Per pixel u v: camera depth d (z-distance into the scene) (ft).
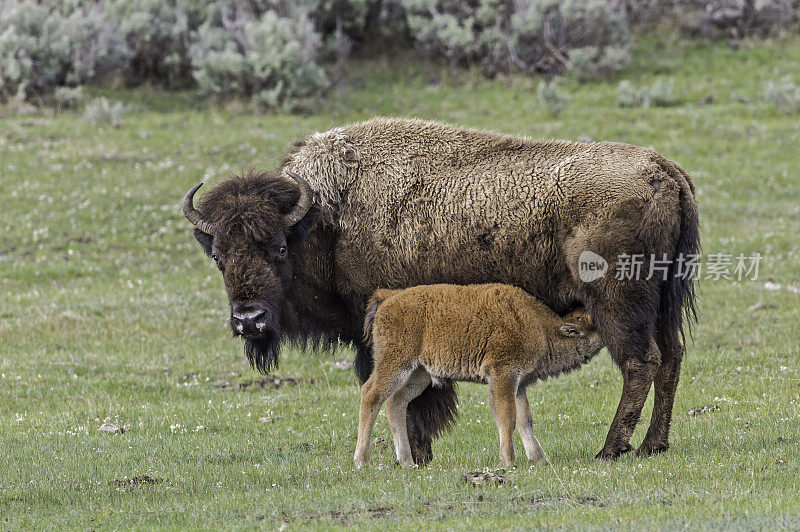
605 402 119.24
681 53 373.40
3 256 209.67
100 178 257.75
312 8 370.73
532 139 94.73
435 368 86.43
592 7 356.59
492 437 104.99
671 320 89.51
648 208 86.99
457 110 326.44
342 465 88.48
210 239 95.35
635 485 74.02
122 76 352.08
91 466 90.43
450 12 379.76
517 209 89.97
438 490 74.43
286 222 92.38
